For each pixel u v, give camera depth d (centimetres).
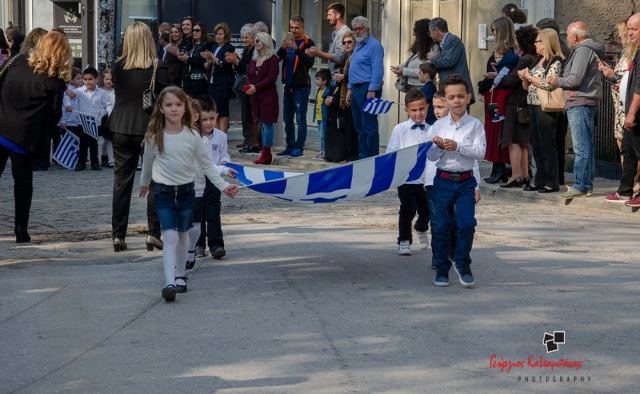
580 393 780
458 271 1124
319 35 2944
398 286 1128
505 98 1788
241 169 1312
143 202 1741
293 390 787
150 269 1227
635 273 1186
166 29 2558
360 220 1558
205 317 1004
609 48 2084
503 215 1598
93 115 2206
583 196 1711
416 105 1231
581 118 1691
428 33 1900
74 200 1775
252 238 1409
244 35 2347
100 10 2839
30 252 1337
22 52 1400
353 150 2186
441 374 825
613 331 944
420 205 1306
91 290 1119
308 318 995
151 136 1080
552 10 2145
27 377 829
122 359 873
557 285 1127
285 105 2303
